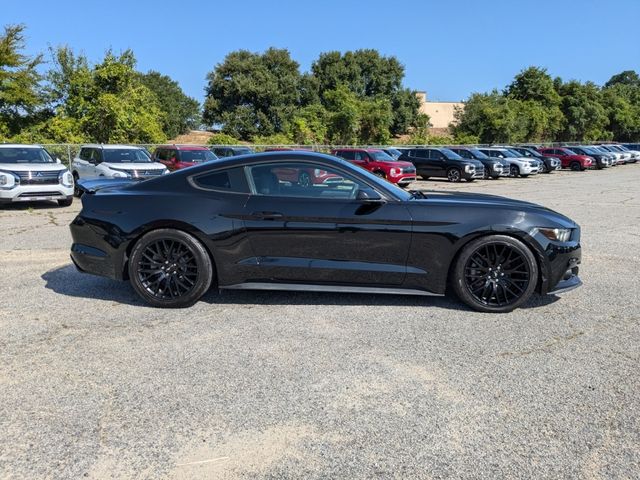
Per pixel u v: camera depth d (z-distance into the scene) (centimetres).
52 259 673
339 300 492
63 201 1349
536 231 446
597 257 697
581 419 285
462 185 2250
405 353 372
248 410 294
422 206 453
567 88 6022
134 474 238
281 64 5609
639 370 346
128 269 477
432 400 306
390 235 448
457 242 448
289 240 455
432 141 4703
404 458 250
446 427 277
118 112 2897
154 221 460
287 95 5506
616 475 237
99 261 479
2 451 255
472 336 405
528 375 338
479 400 306
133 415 288
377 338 400
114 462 247
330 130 4188
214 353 371
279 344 388
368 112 4447
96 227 477
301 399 306
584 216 1138
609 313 461
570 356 368
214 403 301
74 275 587
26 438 266
